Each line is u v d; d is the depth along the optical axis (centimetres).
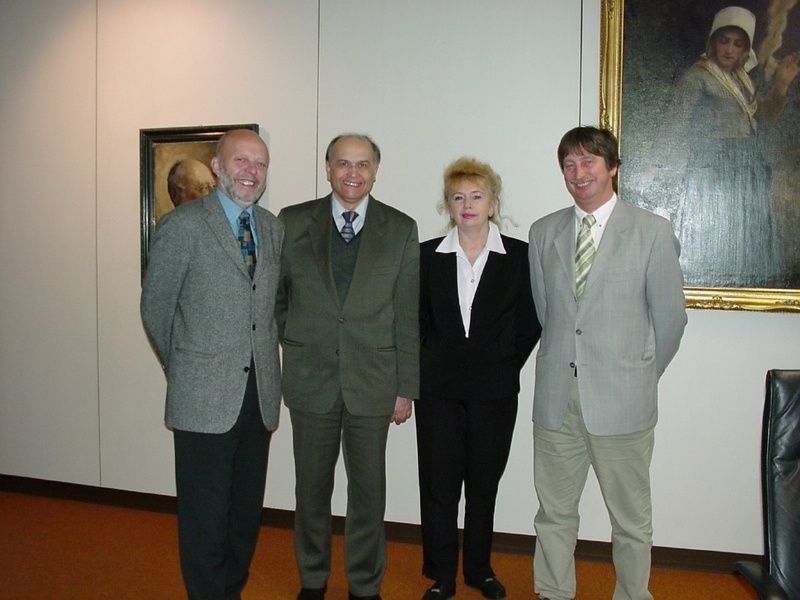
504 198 276
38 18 329
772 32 246
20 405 342
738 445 263
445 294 225
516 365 229
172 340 196
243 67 302
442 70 279
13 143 335
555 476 221
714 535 267
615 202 210
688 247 259
